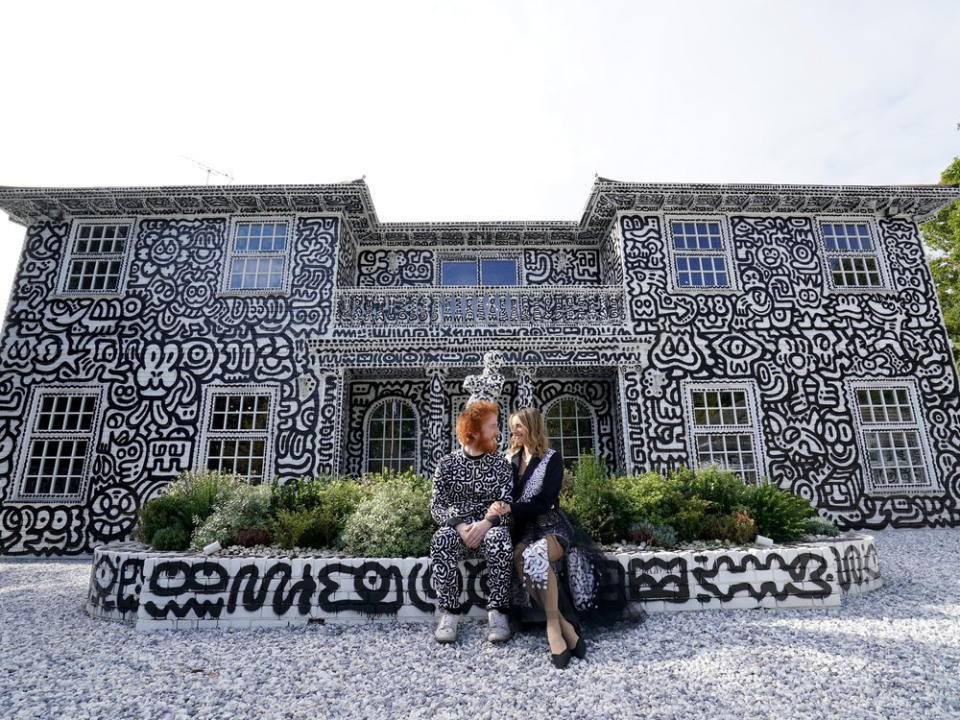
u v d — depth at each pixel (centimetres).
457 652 399
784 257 1196
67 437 1075
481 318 1152
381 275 1327
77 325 1129
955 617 478
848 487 1079
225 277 1163
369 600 481
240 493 632
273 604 481
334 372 1101
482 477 442
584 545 448
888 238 1220
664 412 1102
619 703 316
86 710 323
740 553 511
